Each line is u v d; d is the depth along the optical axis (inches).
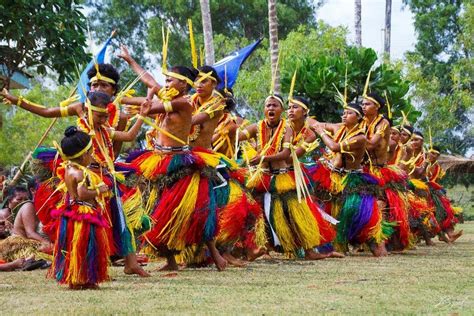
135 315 163.9
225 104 293.3
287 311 169.8
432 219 459.8
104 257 213.0
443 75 1454.2
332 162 360.8
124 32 1435.8
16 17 447.5
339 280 235.3
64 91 1272.1
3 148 1294.3
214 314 165.6
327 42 1005.2
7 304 181.0
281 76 625.6
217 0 1338.6
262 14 1387.8
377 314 165.8
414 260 320.8
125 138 244.4
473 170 953.5
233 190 293.0
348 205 351.9
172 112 265.0
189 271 271.0
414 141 470.3
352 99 601.3
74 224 210.2
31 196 307.1
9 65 471.8
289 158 325.7
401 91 603.5
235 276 250.7
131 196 258.7
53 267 215.2
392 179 372.2
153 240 262.2
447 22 1465.3
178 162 262.8
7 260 291.0
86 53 475.5
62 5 464.4
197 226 263.9
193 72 266.8
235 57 374.3
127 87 262.1
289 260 324.5
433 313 166.9
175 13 1366.9
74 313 166.2
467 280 233.3
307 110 332.8
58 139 1279.5
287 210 321.1
